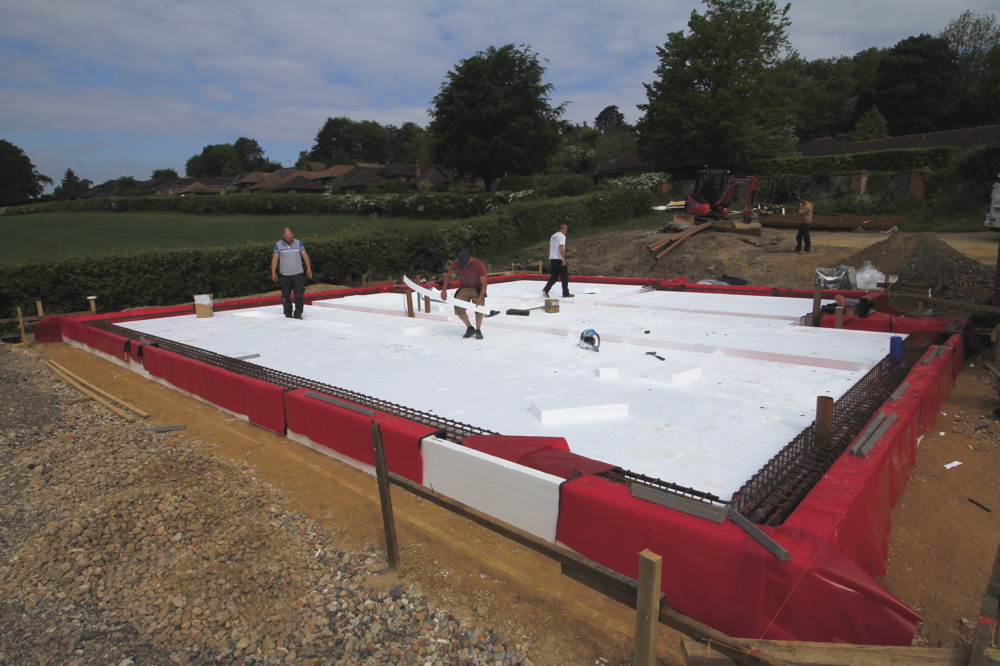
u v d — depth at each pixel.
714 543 2.28
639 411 4.45
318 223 35.19
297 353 6.87
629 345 6.84
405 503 3.71
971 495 3.64
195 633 2.47
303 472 4.25
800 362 5.74
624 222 28.95
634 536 2.55
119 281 12.63
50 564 2.98
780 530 2.34
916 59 47.81
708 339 6.70
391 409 4.29
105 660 2.33
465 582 2.86
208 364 5.92
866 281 12.34
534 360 6.18
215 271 14.17
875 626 2.04
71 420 5.63
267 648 2.40
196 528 3.28
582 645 2.41
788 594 2.12
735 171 31.20
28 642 2.44
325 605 2.70
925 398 4.29
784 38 29.59
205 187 81.94
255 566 2.92
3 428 5.19
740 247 17.36
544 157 41.25
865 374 4.99
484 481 3.25
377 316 9.57
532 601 2.70
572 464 3.11
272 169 123.19
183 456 4.40
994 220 16.45
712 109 28.42
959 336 6.06
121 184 92.44
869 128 47.69
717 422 4.17
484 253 22.39
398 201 37.44
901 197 26.84
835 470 2.89
